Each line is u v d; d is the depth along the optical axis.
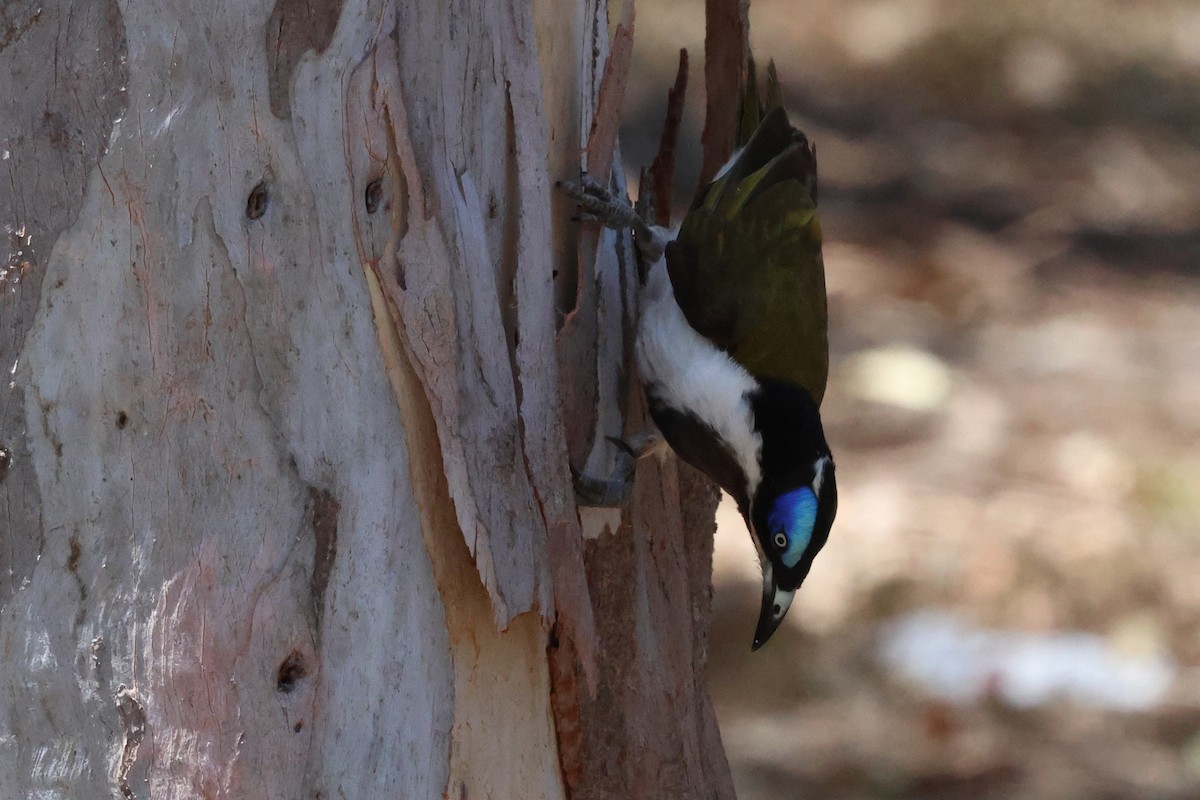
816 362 10.88
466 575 8.11
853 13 42.06
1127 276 30.42
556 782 8.97
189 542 7.46
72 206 7.30
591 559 9.82
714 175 11.95
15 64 7.23
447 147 7.98
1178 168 35.91
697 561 10.95
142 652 7.47
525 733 8.66
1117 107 38.62
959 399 25.17
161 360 7.39
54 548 7.47
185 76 7.25
